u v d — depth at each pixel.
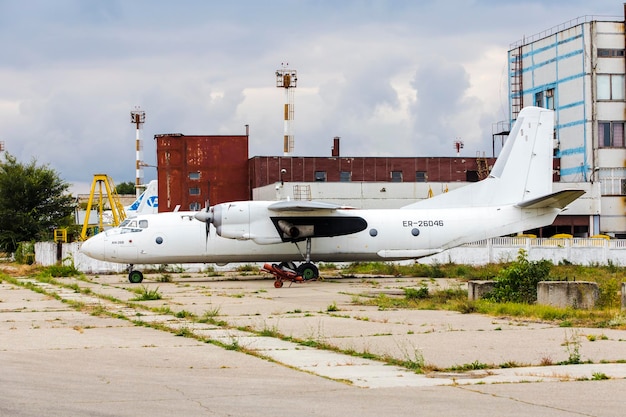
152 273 61.72
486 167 96.25
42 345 22.38
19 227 99.25
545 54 95.00
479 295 35.56
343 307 33.69
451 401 14.81
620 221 88.62
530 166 55.47
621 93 89.12
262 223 52.44
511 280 35.16
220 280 53.56
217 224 51.97
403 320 28.22
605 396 15.20
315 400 14.94
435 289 43.91
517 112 99.56
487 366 18.66
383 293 41.47
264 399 15.02
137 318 29.55
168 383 16.64
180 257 52.88
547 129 55.62
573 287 31.64
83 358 20.03
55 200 104.38
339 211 53.69
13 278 56.50
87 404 14.55
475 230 54.25
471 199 55.53
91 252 52.12
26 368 18.48
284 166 97.44
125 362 19.42
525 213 54.62
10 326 27.12
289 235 52.44
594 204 85.31
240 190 110.94
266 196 88.12
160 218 53.09
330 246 53.72
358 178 97.94
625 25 88.81
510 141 55.62
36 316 30.41
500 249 65.69
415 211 54.62
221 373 17.92
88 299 38.12
